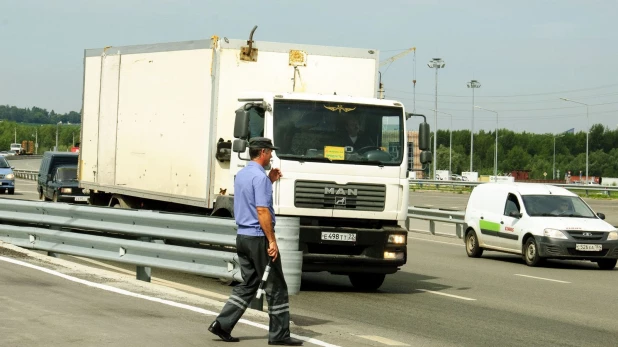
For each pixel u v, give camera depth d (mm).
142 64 26203
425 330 15836
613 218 54625
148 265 19062
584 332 16328
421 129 21375
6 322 13594
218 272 17562
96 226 20641
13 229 23094
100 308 15195
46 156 51062
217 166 22266
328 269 20422
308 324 15812
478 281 24531
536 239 29578
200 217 18172
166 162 24516
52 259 21328
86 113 30188
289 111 20375
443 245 37625
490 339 15172
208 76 22531
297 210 20281
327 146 20484
